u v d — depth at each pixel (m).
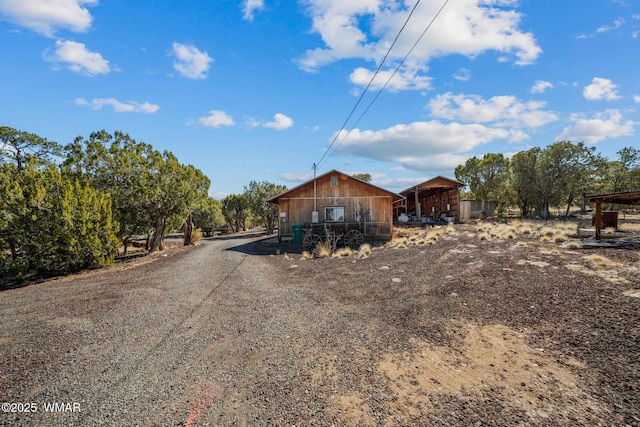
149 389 3.72
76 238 13.30
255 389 3.64
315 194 20.09
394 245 16.09
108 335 5.47
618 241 10.88
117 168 17.38
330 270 10.64
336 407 3.24
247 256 15.63
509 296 6.16
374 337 4.93
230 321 5.99
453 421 2.94
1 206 12.56
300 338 5.03
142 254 19.64
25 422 3.18
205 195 25.44
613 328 4.41
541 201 29.92
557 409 3.01
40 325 6.17
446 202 33.25
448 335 4.80
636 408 2.91
